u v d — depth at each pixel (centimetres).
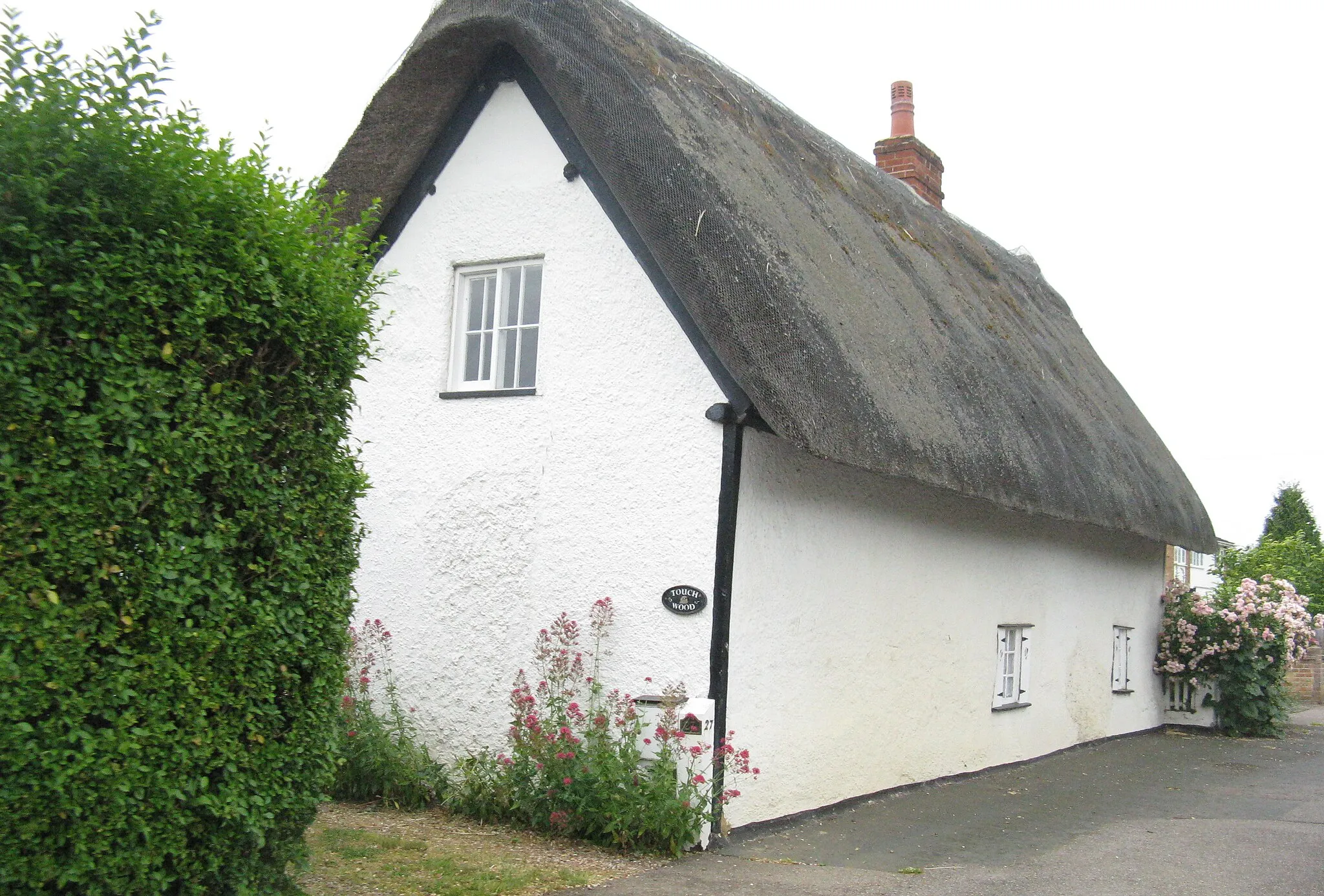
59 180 399
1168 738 1423
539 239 821
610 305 781
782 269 773
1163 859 707
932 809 854
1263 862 703
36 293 390
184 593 424
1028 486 934
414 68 834
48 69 402
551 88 796
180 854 429
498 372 845
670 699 700
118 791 403
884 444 741
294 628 471
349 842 654
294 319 475
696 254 719
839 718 830
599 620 748
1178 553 3119
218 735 439
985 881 638
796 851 696
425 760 773
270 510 461
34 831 386
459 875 595
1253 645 1462
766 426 738
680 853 667
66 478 388
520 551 794
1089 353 1614
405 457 855
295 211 491
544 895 570
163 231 423
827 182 1086
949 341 1005
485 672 795
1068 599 1252
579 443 782
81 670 393
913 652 931
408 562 840
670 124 802
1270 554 2523
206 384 444
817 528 807
